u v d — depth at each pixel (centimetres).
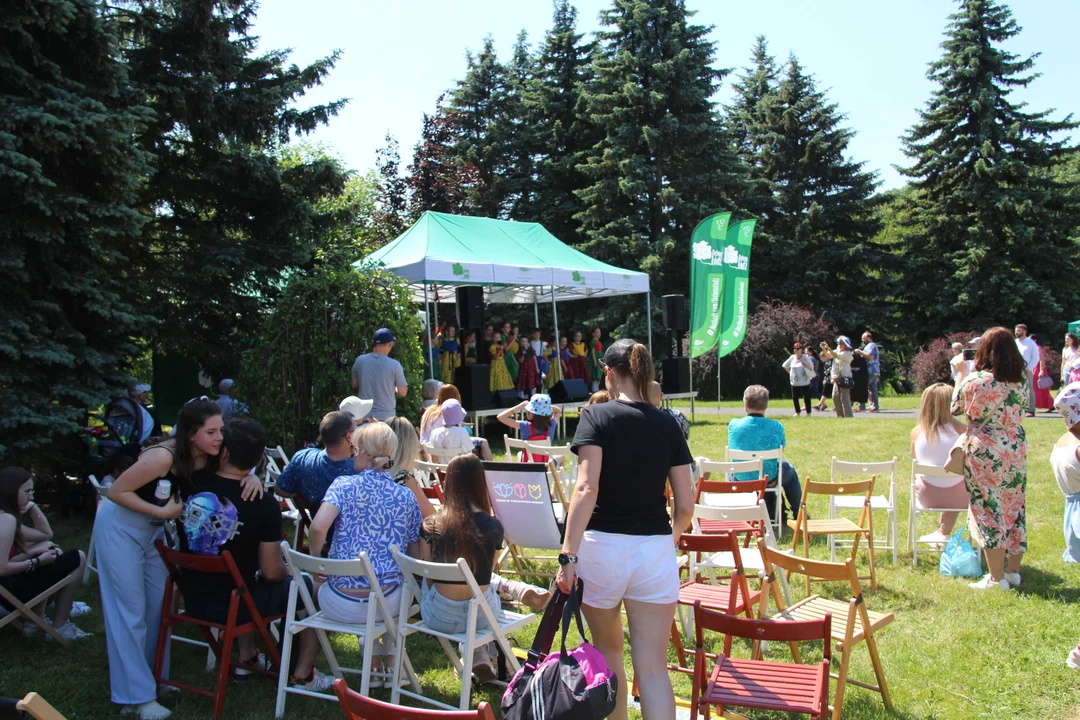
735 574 414
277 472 764
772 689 324
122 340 916
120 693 387
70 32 831
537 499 522
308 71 1229
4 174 736
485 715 214
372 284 1055
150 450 389
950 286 3050
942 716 382
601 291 1944
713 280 1495
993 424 543
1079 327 2244
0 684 427
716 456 1155
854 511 791
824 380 1886
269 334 1038
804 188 3231
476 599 368
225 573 396
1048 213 2967
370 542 398
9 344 770
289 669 431
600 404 327
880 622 401
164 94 1054
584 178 3169
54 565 485
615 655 328
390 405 877
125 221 857
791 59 3306
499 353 1562
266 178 1126
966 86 3152
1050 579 567
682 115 2855
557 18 3334
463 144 3297
